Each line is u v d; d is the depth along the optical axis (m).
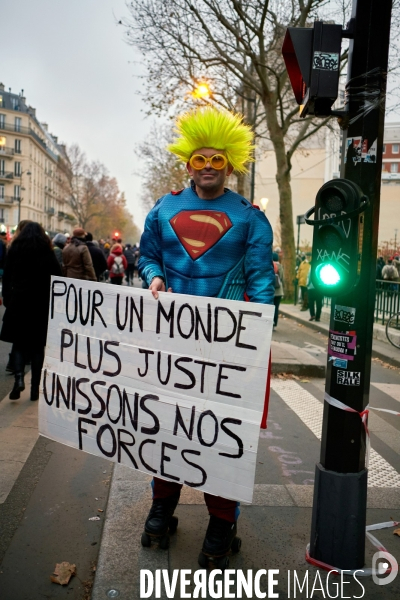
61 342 2.78
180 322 2.43
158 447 2.50
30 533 2.85
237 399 2.31
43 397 2.84
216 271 2.50
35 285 4.96
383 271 16.39
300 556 2.61
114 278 16.23
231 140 2.50
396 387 6.76
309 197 41.72
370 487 3.53
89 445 2.70
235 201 2.55
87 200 79.50
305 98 2.47
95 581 2.37
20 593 2.38
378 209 2.36
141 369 2.54
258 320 2.26
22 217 75.69
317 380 6.77
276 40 16.89
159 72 18.08
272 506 3.13
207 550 2.45
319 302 12.54
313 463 3.98
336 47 2.36
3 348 7.76
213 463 2.36
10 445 4.04
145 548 2.62
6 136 73.31
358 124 2.32
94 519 3.02
